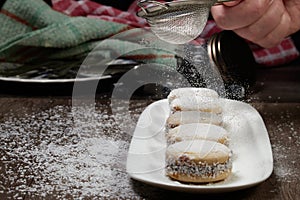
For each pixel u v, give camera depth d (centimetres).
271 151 79
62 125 91
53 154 82
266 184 74
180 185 69
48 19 115
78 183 74
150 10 78
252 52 109
